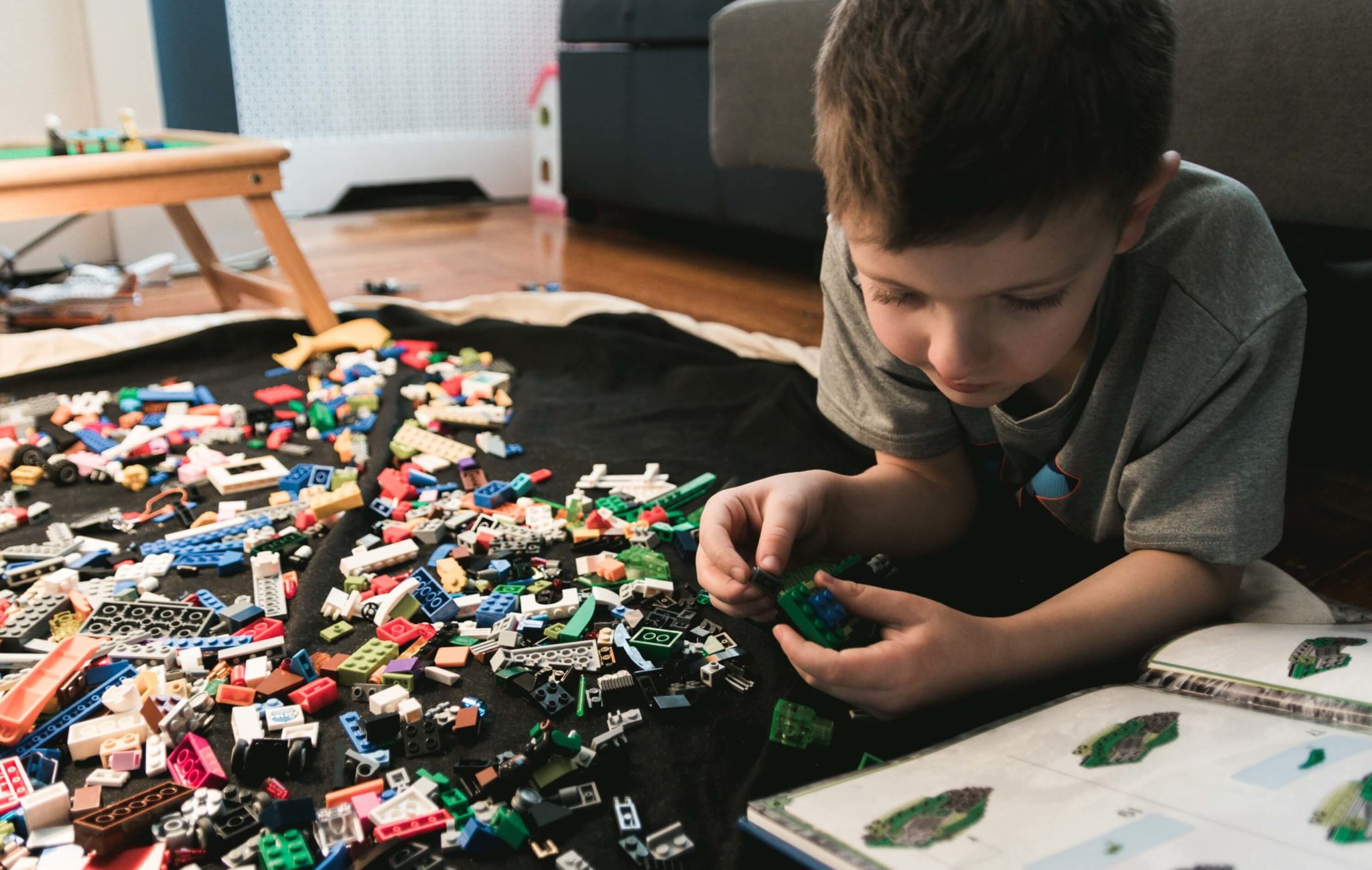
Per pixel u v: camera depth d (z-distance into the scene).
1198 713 0.57
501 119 3.30
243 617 0.84
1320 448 1.29
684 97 2.43
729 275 2.31
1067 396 0.76
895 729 0.71
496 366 1.53
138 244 2.27
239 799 0.63
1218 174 0.71
